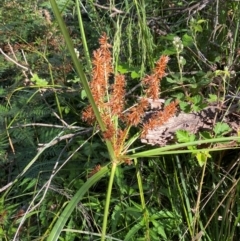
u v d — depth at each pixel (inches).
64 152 16.9
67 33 8.9
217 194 14.2
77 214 15.4
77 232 14.5
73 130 16.7
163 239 14.5
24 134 17.2
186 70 16.9
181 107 13.9
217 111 14.3
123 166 16.1
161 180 15.6
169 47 15.5
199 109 13.8
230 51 15.3
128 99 16.0
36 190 15.9
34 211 15.3
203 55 15.9
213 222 14.1
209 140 12.3
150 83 12.2
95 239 14.5
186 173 14.8
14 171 17.1
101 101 11.8
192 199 14.7
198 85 14.3
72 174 16.3
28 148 17.2
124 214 14.8
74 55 9.3
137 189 15.6
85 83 9.9
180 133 13.6
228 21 16.9
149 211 14.7
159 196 15.1
